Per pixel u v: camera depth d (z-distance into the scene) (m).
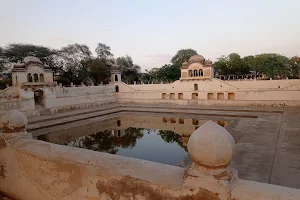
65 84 39.38
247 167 8.28
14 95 23.00
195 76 31.39
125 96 36.91
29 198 3.41
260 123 16.56
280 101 25.05
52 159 2.98
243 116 21.89
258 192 1.80
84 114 26.81
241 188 1.86
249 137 12.60
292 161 8.55
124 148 15.44
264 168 8.09
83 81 43.34
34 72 25.38
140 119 24.69
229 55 44.53
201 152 1.92
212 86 29.75
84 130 20.45
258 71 43.12
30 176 3.32
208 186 1.91
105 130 20.47
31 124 20.88
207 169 1.95
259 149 10.30
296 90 24.19
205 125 2.05
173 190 2.08
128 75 55.88
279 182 6.98
